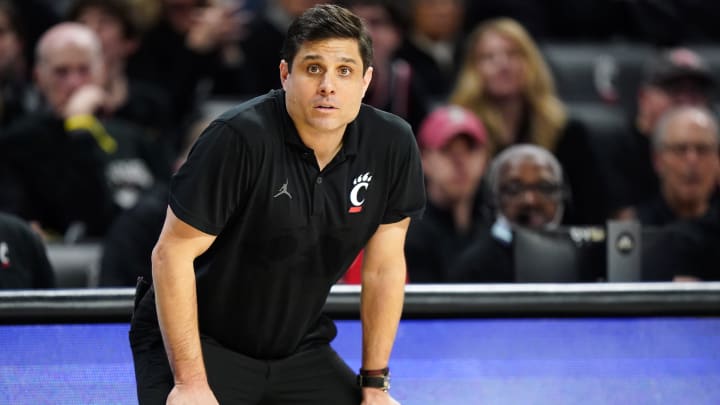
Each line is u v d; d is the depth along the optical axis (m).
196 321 7.35
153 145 15.98
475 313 9.45
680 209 15.08
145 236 12.52
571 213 16.81
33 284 10.08
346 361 9.41
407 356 9.36
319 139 7.24
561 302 9.48
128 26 17.73
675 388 9.41
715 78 21.80
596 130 18.50
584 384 9.36
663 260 10.59
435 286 9.48
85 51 15.59
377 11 17.28
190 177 7.12
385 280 7.95
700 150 14.78
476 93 17.30
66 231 15.07
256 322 7.75
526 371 9.36
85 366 8.92
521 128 17.39
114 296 9.07
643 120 18.70
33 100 18.52
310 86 7.01
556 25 22.16
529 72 17.31
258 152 7.12
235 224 7.38
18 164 14.96
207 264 7.63
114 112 17.45
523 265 10.36
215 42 18.91
